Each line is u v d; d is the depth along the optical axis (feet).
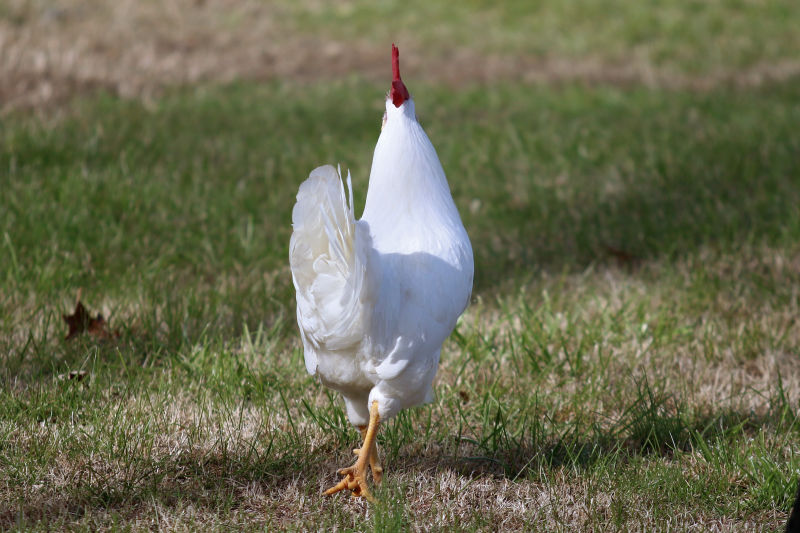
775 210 55.77
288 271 47.85
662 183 62.49
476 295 46.55
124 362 35.70
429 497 29.07
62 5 111.55
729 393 37.01
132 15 113.29
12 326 39.34
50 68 85.97
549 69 104.32
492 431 32.99
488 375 38.22
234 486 29.19
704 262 49.21
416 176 26.30
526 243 53.42
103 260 46.55
